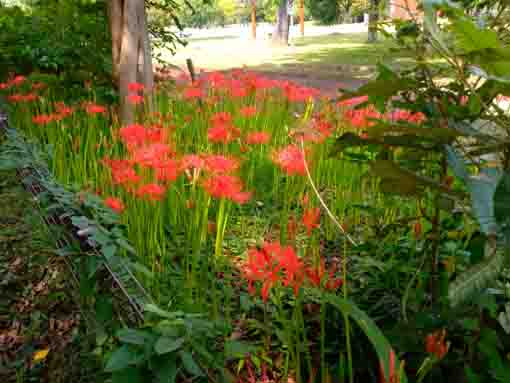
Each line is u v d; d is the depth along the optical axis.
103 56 4.93
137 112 4.13
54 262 2.80
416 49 1.34
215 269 2.24
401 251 2.17
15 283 2.74
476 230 1.64
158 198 2.13
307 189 3.28
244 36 41.00
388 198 2.54
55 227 2.17
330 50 21.41
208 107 4.02
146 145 2.38
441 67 1.31
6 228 3.20
